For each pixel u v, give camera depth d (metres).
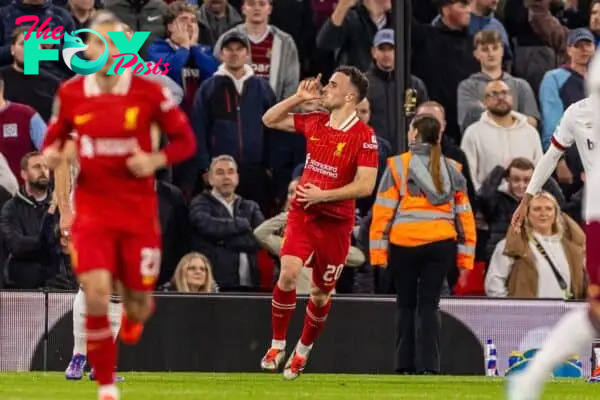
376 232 38.84
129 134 22.31
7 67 48.69
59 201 31.11
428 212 38.38
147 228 22.59
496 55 50.88
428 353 38.72
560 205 48.62
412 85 48.06
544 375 20.64
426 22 54.44
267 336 42.50
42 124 47.44
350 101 33.56
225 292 42.72
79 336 33.44
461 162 48.03
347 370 42.75
